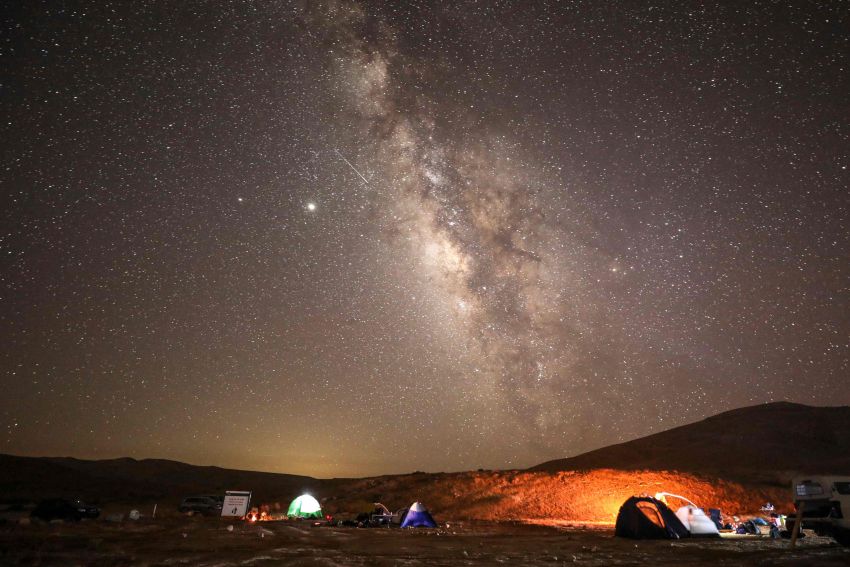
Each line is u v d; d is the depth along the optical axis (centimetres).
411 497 4772
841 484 2259
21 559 1317
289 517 3503
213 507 4084
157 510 4438
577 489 4400
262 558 1428
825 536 2297
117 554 1455
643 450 7244
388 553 1630
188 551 1566
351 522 2952
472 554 1639
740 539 2311
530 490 4506
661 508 2366
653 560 1557
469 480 4988
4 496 5775
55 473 7269
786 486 4528
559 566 1410
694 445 6875
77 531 2205
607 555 1666
